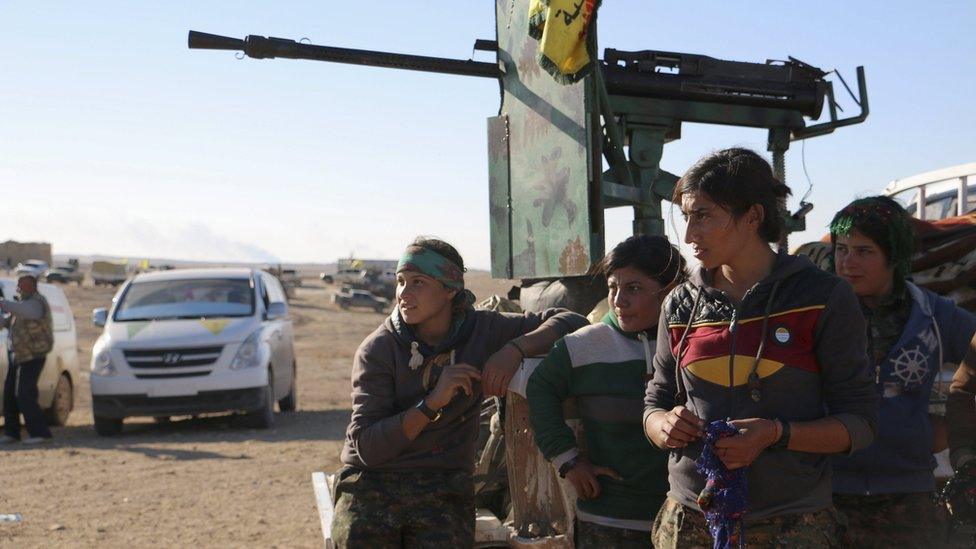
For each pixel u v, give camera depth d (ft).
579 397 10.44
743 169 7.86
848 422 7.67
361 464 10.49
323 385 68.54
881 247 9.93
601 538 10.13
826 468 8.14
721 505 7.61
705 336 7.98
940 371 10.36
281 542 21.74
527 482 11.08
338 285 366.84
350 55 17.99
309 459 32.81
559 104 16.30
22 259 370.32
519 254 17.98
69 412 44.86
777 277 7.80
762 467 7.86
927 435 9.90
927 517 9.90
